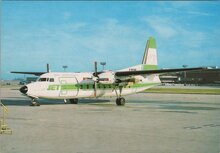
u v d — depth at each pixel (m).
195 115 19.89
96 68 29.66
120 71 28.98
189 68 26.69
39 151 9.52
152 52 33.09
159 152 9.42
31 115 19.48
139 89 31.75
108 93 29.59
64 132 13.03
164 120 17.17
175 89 74.81
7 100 35.06
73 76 27.69
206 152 9.38
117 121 16.66
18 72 33.50
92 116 19.05
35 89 25.19
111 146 10.27
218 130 13.63
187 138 11.69
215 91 62.00
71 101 29.91
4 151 9.51
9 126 14.71
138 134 12.56
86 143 10.73
